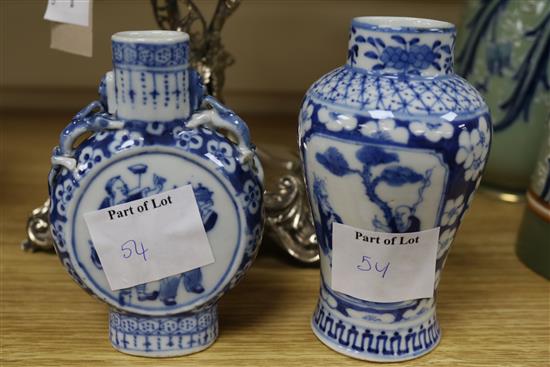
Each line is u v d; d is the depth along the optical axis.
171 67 0.63
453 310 0.80
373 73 0.64
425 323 0.71
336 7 1.28
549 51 0.97
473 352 0.72
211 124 0.66
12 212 1.00
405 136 0.60
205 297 0.68
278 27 1.30
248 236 0.67
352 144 0.62
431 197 0.64
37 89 1.37
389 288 0.68
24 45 1.29
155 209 0.65
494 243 0.97
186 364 0.69
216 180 0.65
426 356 0.71
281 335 0.74
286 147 1.07
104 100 0.66
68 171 0.64
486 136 0.64
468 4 1.04
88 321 0.76
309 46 1.31
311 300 0.81
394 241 0.66
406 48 0.62
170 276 0.66
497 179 1.10
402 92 0.62
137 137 0.64
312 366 0.69
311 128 0.65
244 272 0.69
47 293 0.81
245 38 1.30
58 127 1.30
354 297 0.69
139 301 0.67
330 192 0.66
